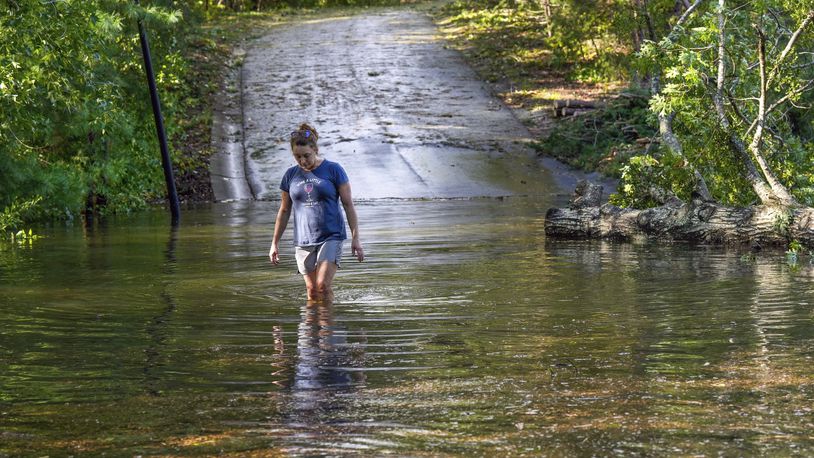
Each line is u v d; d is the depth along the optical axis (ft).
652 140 46.03
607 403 13.74
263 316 21.97
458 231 44.70
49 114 53.42
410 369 16.14
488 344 18.19
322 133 89.86
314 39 130.21
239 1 163.53
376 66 114.11
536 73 110.32
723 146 38.09
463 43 125.90
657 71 40.22
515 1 138.82
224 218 56.54
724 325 19.69
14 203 52.11
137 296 25.48
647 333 18.99
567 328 19.75
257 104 99.40
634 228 39.63
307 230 25.55
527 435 12.30
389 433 12.47
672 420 12.85
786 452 11.53
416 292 25.68
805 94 45.85
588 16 101.45
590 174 77.77
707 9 45.21
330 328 20.26
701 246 36.17
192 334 19.67
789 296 23.54
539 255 34.30
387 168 79.10
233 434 12.52
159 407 13.88
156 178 75.00
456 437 12.26
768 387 14.46
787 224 34.91
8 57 42.83
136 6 56.29
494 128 91.76
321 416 13.32
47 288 27.20
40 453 11.86
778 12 39.91
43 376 15.88
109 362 16.93
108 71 58.18
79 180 58.75
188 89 98.48
